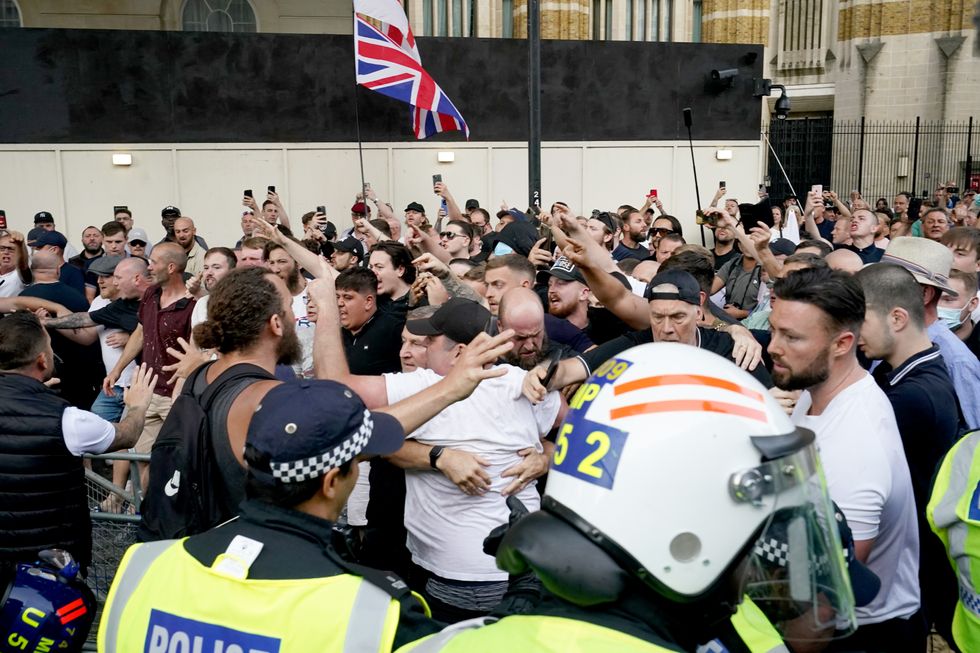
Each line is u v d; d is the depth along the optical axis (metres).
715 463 1.27
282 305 2.75
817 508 1.43
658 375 1.35
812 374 2.26
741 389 1.35
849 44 28.06
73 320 6.22
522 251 6.18
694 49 13.81
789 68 29.55
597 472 1.29
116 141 11.73
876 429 2.23
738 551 1.28
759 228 4.89
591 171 13.57
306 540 1.72
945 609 2.62
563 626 1.27
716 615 1.33
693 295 3.19
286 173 12.38
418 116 11.55
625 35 21.34
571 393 3.22
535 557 1.29
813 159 22.58
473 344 2.42
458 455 2.80
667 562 1.25
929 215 8.52
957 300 4.00
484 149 13.09
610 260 4.49
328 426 1.73
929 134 26.88
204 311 5.26
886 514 2.27
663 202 14.02
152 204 12.01
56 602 2.85
